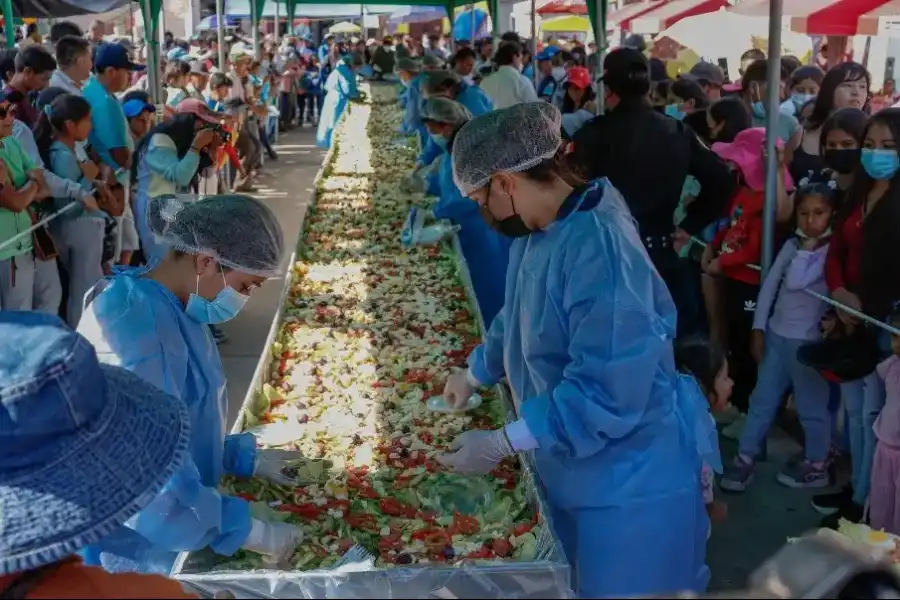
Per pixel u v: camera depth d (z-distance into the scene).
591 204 2.25
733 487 4.11
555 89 10.43
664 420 2.30
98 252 5.30
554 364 2.31
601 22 8.12
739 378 4.83
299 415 3.04
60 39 5.82
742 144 4.61
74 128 5.06
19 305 4.74
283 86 18.56
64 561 1.24
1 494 1.20
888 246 3.47
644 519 2.29
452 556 2.18
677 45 13.33
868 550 1.13
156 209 2.26
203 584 1.82
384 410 3.08
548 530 2.11
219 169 8.97
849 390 3.75
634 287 2.14
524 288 2.34
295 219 10.23
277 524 2.20
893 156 3.41
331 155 9.60
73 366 1.22
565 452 2.29
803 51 12.81
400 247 5.66
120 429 1.29
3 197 4.50
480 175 2.26
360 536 2.30
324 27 35.50
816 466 4.13
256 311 6.83
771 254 4.32
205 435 2.27
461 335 3.91
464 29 23.73
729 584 3.37
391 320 4.14
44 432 1.20
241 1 20.78
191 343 2.20
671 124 4.22
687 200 4.80
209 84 9.82
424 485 2.56
